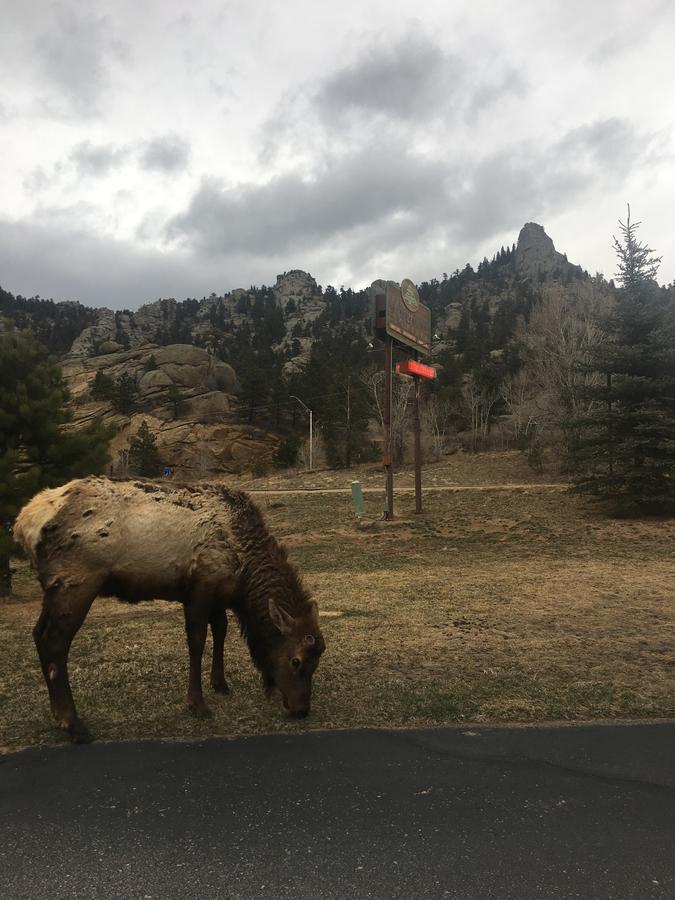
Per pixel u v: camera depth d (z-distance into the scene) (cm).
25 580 1540
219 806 325
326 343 12912
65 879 262
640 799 331
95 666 601
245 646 691
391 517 2344
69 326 18375
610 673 565
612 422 2336
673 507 2206
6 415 1187
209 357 9388
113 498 457
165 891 254
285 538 2102
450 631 732
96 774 365
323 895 250
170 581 460
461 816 313
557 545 1727
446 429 6319
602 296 4962
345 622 792
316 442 6525
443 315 17400
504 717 462
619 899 246
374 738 420
